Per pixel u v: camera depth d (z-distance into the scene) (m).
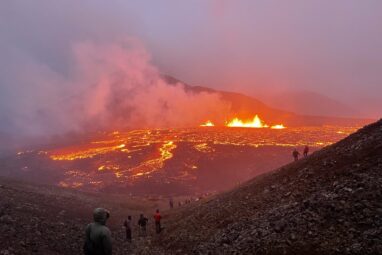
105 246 10.81
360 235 16.66
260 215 24.38
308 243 17.72
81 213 47.28
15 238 24.23
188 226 32.84
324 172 25.59
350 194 19.92
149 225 47.56
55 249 24.83
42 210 40.88
